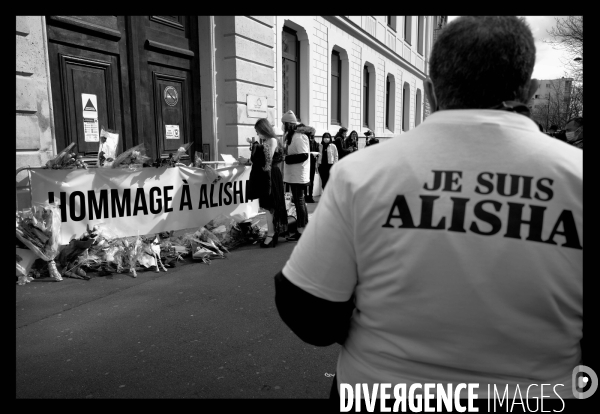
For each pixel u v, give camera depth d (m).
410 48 21.98
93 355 2.86
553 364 0.93
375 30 16.30
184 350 2.94
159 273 4.67
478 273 0.88
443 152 0.94
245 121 8.36
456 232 0.90
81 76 5.71
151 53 6.82
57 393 2.43
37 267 4.42
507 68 0.95
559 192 0.89
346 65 14.42
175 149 7.43
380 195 0.94
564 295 0.89
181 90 7.56
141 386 2.51
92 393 2.44
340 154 10.68
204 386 2.52
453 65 0.97
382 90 18.06
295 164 6.40
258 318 3.47
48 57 5.12
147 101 6.79
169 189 5.25
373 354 1.00
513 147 0.92
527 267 0.87
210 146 8.07
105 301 3.81
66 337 3.11
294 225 6.37
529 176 0.90
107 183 4.68
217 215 5.87
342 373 1.10
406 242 0.92
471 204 0.90
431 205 0.91
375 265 0.96
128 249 4.71
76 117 5.65
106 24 5.99
